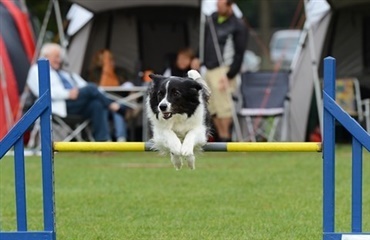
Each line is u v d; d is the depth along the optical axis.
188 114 7.59
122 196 10.75
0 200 10.51
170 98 7.49
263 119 16.97
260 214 9.38
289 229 8.47
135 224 8.83
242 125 17.09
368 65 18.50
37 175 12.82
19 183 7.07
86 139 15.91
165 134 7.54
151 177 12.58
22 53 17.55
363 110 18.14
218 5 16.31
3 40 17.28
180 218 9.18
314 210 9.62
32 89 15.46
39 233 7.04
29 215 9.48
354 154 6.80
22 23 18.20
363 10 17.98
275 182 11.92
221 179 12.28
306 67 17.23
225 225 8.73
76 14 18.44
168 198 10.58
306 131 16.92
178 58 16.52
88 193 11.02
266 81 17.00
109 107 15.76
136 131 17.34
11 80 16.94
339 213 9.47
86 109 15.38
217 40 16.25
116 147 7.37
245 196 10.69
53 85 15.25
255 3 46.78
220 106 16.25
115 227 8.66
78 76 16.80
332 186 6.84
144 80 17.45
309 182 11.88
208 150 7.56
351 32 18.27
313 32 17.59
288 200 10.34
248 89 16.94
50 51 15.46
